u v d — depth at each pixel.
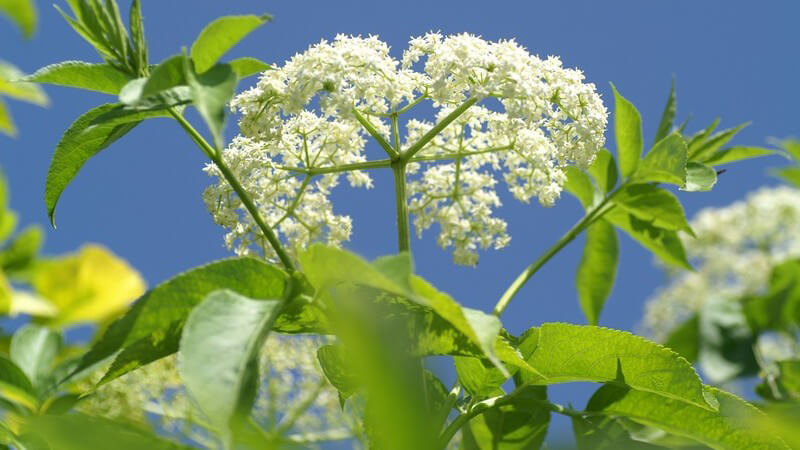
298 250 0.43
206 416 0.38
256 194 0.60
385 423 0.16
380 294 0.45
